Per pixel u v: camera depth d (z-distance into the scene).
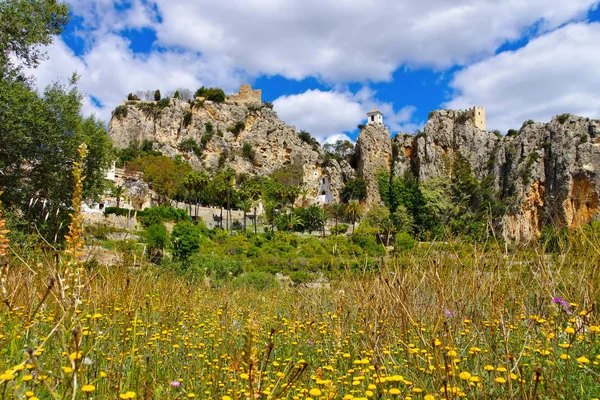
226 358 3.61
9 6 15.52
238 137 121.69
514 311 3.92
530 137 87.75
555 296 3.84
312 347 4.34
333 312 5.42
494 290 3.94
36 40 15.77
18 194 14.91
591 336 3.09
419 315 3.99
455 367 2.70
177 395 2.83
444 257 4.79
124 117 114.44
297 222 70.00
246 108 127.25
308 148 125.38
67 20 17.12
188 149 111.19
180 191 77.38
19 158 15.55
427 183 52.00
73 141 16.30
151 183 77.56
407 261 4.66
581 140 80.19
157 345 3.79
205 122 118.88
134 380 2.78
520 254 4.66
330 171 111.75
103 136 18.56
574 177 77.94
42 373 1.96
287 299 8.28
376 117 116.56
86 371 2.61
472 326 3.56
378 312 4.00
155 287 5.93
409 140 109.88
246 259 37.28
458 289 4.19
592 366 2.78
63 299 2.61
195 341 4.48
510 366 2.85
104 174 19.52
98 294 4.23
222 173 89.50
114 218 46.28
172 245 29.61
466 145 101.31
